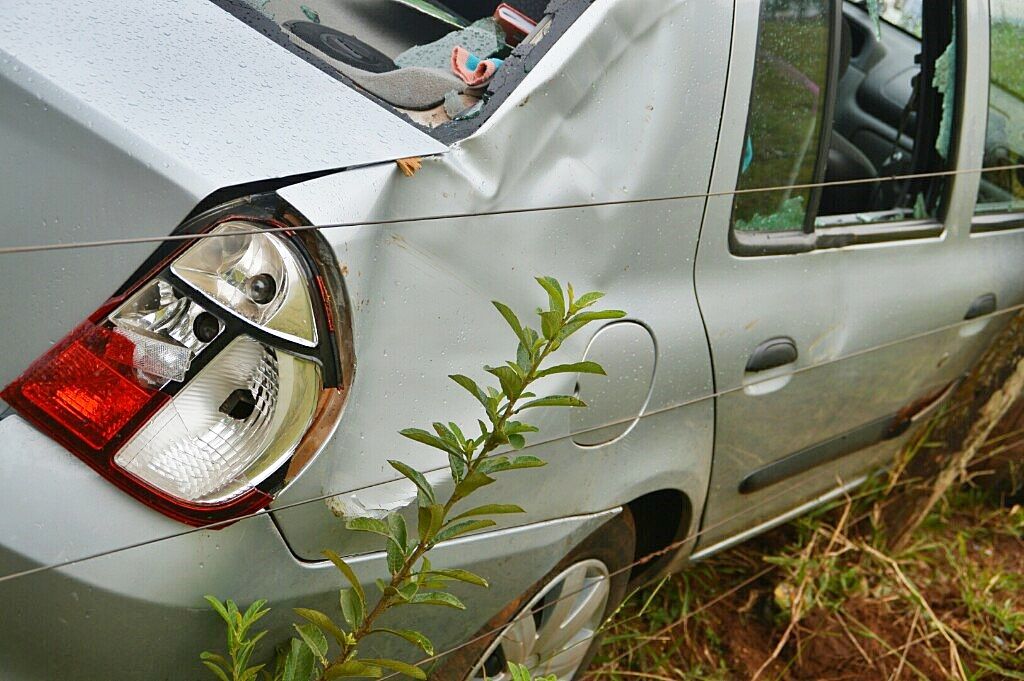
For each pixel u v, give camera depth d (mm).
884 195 2926
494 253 1705
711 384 2203
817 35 2291
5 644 1387
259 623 1539
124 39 1534
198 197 1378
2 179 1396
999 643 3145
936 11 2816
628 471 2117
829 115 2375
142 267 1377
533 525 1937
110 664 1428
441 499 1685
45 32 1479
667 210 1981
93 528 1372
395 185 1552
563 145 1783
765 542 3268
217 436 1430
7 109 1398
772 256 2305
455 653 1992
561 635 2250
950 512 3779
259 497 1462
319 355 1479
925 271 2838
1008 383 3162
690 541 2520
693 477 2328
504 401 1758
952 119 2852
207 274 1396
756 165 2211
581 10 1831
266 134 1497
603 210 1856
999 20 2943
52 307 1377
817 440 2779
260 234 1421
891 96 2980
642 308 2000
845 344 2568
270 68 1626
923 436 3287
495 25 2234
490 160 1673
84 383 1370
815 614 3045
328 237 1468
